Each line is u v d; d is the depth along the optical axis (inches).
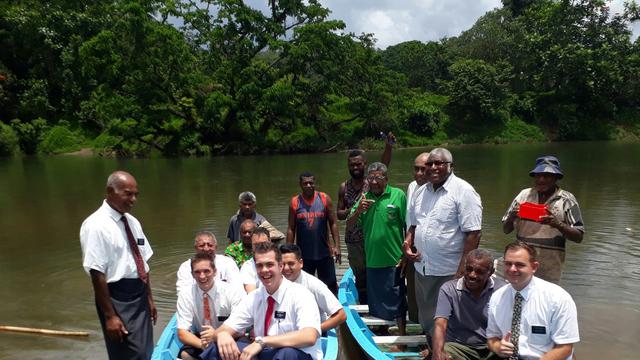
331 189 595.2
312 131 1245.1
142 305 161.5
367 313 221.6
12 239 393.4
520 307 143.6
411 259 190.7
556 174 181.8
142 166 917.2
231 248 223.5
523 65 1604.3
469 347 158.2
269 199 533.6
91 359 199.0
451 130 1461.6
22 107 1262.3
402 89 1412.4
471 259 156.0
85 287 283.0
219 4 1138.7
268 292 156.1
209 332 165.5
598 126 1508.4
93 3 1381.6
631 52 1503.4
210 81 1177.4
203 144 1172.5
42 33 1263.5
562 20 1515.7
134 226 164.4
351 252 234.2
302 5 1194.6
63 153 1205.7
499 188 581.3
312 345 153.5
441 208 180.7
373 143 1263.5
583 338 209.9
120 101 1095.6
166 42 1069.8
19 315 243.9
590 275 283.0
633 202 485.7
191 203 525.3
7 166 942.4
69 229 425.1
